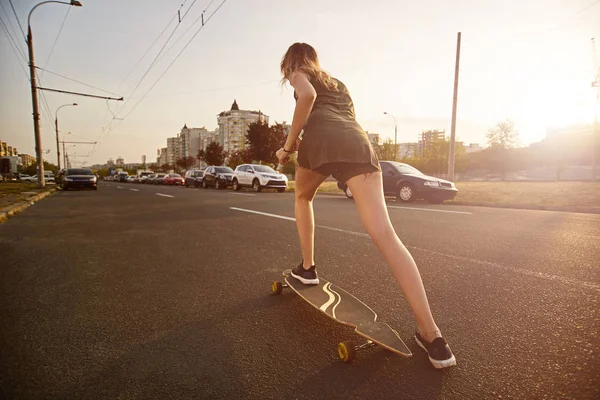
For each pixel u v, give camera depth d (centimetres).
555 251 395
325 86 201
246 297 268
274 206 970
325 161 177
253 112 12344
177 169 9962
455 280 296
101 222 673
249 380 161
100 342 198
